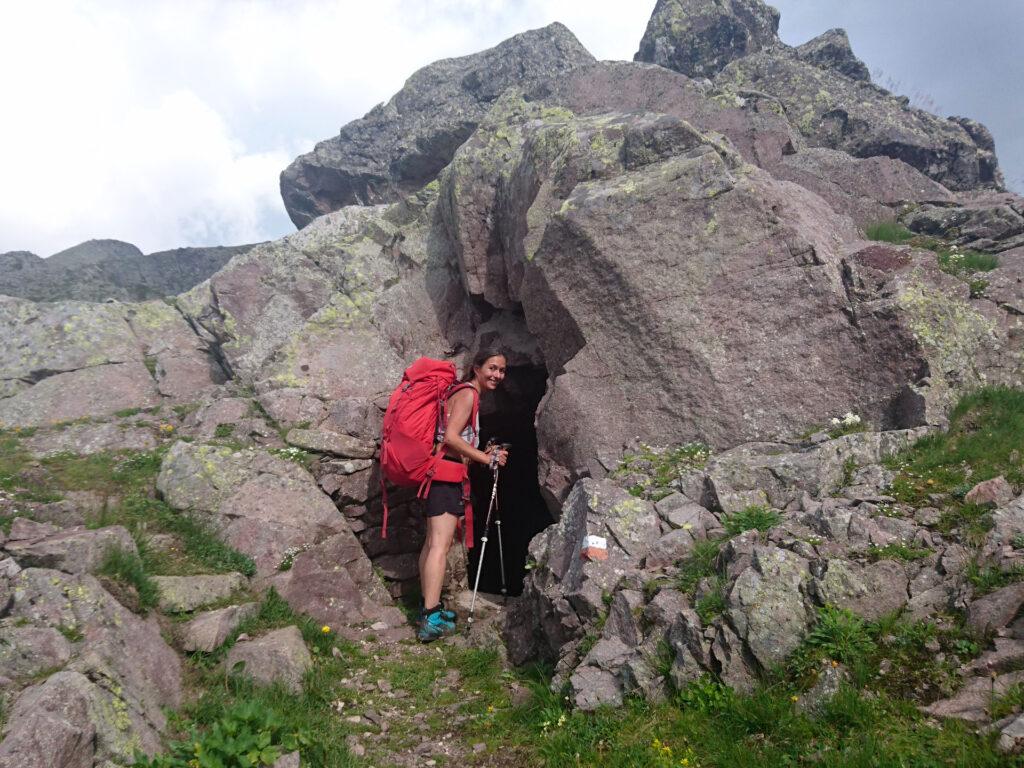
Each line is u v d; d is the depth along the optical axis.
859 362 6.04
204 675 4.57
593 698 3.97
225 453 6.62
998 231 7.67
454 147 13.34
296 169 16.17
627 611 4.43
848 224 7.90
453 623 5.96
